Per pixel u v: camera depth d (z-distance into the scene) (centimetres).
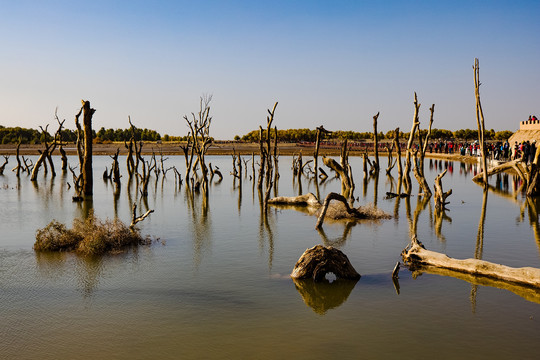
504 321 1090
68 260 1634
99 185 4394
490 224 2253
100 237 1755
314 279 1377
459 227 2183
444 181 4512
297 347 972
